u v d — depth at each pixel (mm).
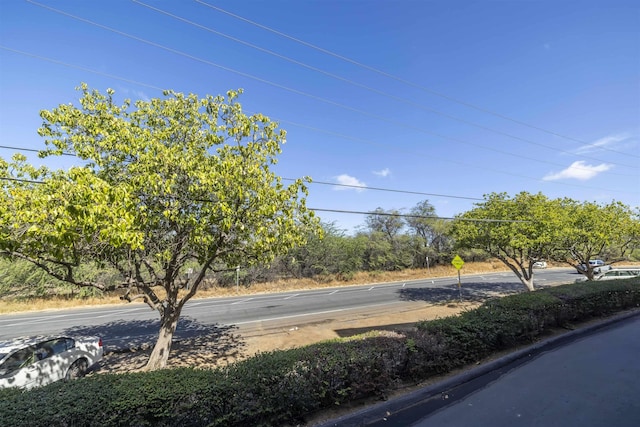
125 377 4180
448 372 6156
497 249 19609
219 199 6895
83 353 9000
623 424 4066
